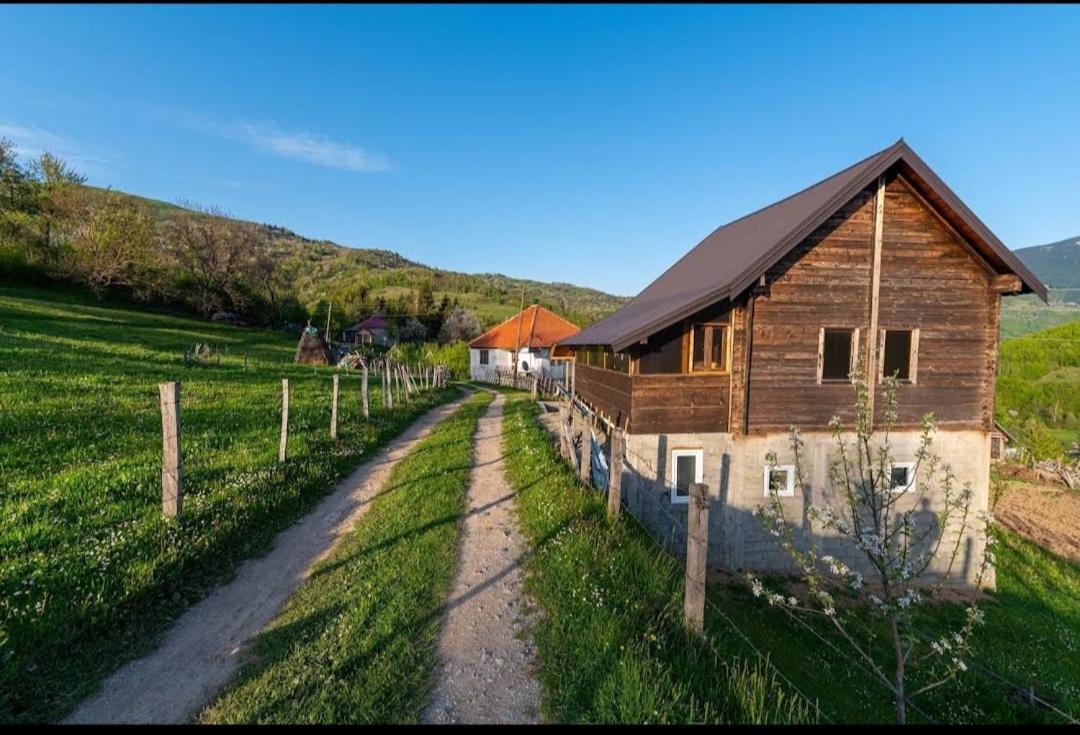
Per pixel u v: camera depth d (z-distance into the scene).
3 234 47.44
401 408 22.38
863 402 5.81
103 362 21.34
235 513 8.46
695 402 13.85
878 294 13.88
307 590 6.64
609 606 6.00
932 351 14.11
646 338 12.47
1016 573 15.01
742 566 13.48
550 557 7.46
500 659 5.30
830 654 9.29
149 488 8.81
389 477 12.18
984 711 8.25
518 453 14.48
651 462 13.72
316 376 29.20
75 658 5.03
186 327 44.72
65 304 41.41
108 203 51.62
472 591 6.72
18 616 5.06
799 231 12.53
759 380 13.70
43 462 9.78
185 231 56.25
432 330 83.56
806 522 13.78
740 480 13.69
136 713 4.40
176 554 6.84
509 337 54.78
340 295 93.62
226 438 12.87
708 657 5.41
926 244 14.04
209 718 4.33
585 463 11.23
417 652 5.34
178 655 5.26
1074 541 18.27
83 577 5.92
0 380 15.66
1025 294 13.88
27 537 6.64
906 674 9.03
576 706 4.56
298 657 5.17
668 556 8.27
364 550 7.86
